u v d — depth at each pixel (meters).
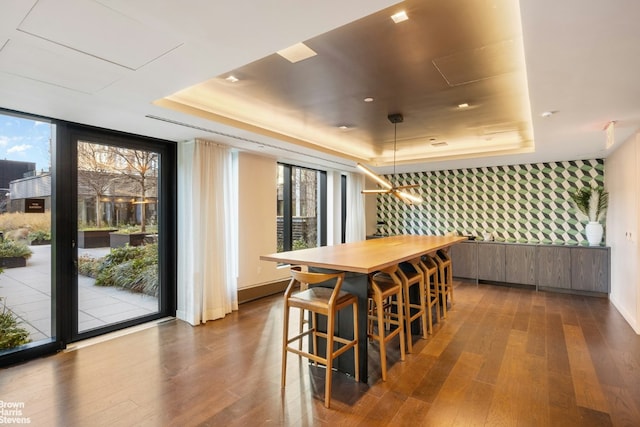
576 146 4.52
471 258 6.28
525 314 4.40
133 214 3.95
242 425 2.11
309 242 6.75
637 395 2.44
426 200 7.27
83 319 3.49
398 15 1.84
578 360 3.02
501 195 6.45
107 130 3.62
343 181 7.42
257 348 3.29
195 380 2.66
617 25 1.61
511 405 2.33
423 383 2.63
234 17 1.56
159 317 4.18
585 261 5.33
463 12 1.82
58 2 1.43
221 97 3.18
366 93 3.08
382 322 2.72
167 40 1.77
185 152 4.17
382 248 3.67
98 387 2.55
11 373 2.76
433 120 3.96
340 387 2.58
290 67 2.53
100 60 1.99
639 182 3.66
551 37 1.73
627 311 4.16
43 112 2.98
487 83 2.84
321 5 1.47
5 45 1.81
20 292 3.09
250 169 5.01
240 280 4.83
